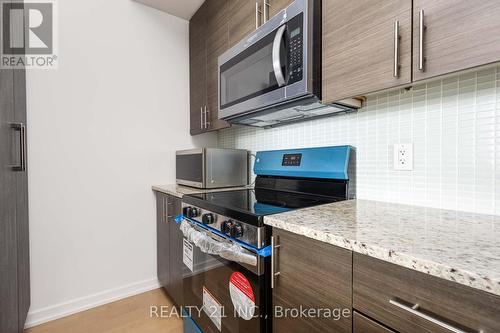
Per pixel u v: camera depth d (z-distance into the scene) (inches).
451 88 37.1
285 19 42.9
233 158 73.9
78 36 69.1
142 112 79.6
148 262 80.7
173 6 80.4
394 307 21.0
